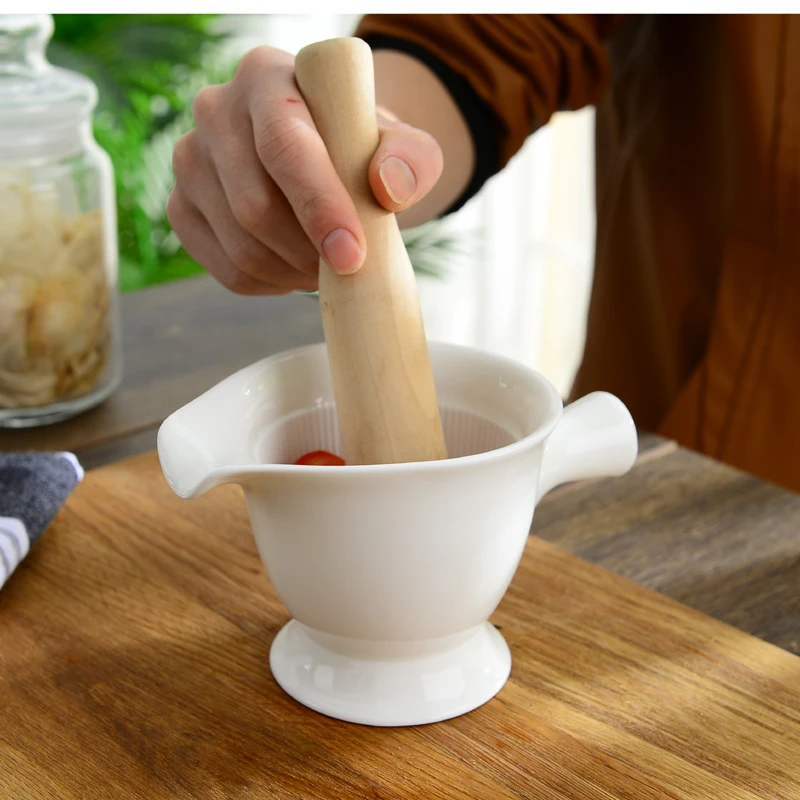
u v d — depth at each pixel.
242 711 0.68
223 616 0.74
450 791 0.64
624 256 1.17
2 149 0.90
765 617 0.74
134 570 0.77
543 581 0.76
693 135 1.05
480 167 0.99
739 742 0.66
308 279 0.78
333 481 0.63
